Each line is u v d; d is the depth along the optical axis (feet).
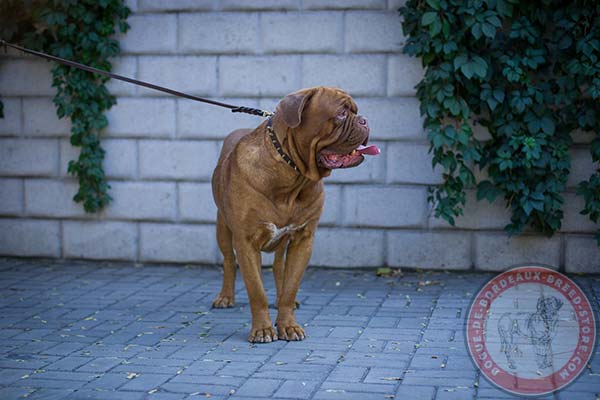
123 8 24.90
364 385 14.07
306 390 13.87
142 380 14.58
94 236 26.17
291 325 17.47
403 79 23.98
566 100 22.31
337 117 15.76
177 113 25.29
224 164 17.98
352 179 24.49
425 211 24.23
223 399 13.50
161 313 19.86
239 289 22.61
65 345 17.02
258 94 24.82
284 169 16.53
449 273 24.20
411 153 24.13
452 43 22.11
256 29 24.61
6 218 26.48
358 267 24.77
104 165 25.85
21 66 25.91
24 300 21.25
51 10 24.48
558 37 22.13
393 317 19.04
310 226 17.61
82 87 24.94
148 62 25.29
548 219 23.04
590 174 23.32
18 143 26.27
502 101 22.34
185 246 25.67
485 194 23.15
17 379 14.71
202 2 24.84
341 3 24.08
